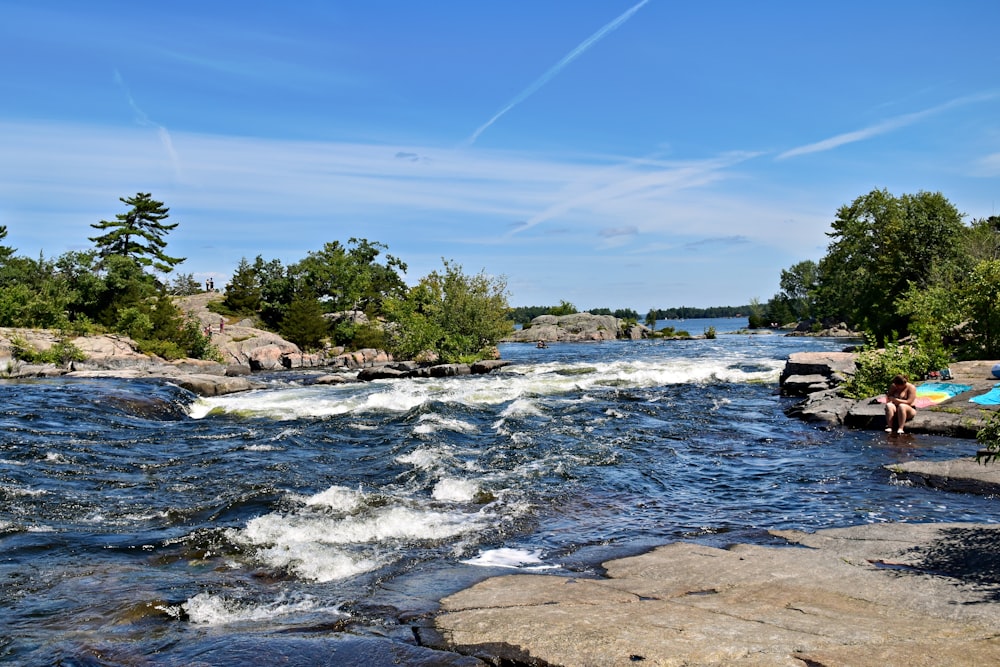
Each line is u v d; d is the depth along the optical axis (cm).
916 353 1802
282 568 689
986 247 4084
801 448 1317
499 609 538
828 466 1157
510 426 1568
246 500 942
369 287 5997
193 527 828
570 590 589
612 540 793
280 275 5512
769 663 404
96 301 4075
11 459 1145
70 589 621
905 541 710
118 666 452
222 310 5250
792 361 2239
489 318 4169
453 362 3872
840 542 732
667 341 6147
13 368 2744
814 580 595
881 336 4669
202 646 482
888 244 4775
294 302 4750
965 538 704
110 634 515
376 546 764
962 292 2442
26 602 589
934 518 855
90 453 1234
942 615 495
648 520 880
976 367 1903
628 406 1862
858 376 1798
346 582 648
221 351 3969
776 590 569
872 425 1474
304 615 557
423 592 609
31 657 473
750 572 623
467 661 443
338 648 471
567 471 1142
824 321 7688
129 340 3534
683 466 1189
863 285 5275
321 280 5684
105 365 3162
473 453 1298
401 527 836
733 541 781
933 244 4569
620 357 3884
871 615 499
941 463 1042
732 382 2436
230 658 457
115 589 621
